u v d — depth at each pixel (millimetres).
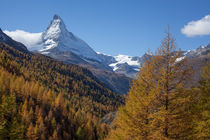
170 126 10484
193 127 10586
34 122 77625
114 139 16656
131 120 12570
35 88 110875
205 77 11461
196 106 11320
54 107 100125
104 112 154125
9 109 21234
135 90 13867
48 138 70125
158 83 11656
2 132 18906
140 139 11898
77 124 90625
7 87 93875
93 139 73062
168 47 11664
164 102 11289
